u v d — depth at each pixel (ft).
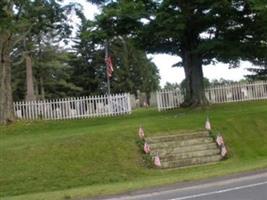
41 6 111.86
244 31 109.29
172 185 52.70
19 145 72.28
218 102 129.59
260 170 59.62
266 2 95.45
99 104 118.42
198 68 114.32
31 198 50.72
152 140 74.90
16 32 112.06
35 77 199.00
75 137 74.02
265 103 118.73
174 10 102.99
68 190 56.44
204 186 51.78
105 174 65.77
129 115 114.42
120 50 244.22
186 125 83.51
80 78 231.30
